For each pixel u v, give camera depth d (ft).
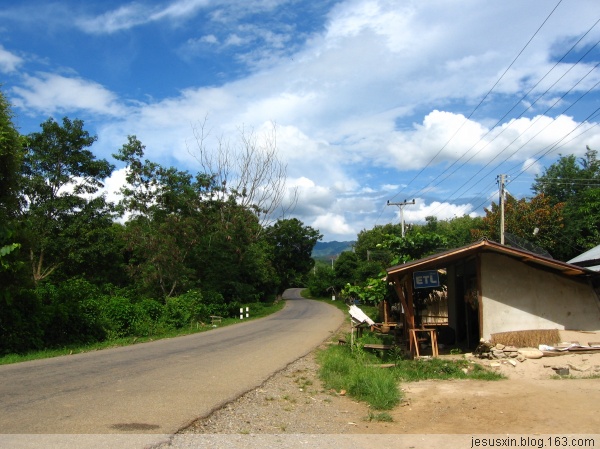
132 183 123.13
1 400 25.53
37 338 51.11
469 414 25.05
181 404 26.25
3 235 46.68
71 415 22.74
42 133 107.04
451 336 50.88
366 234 244.42
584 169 120.37
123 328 69.15
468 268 48.42
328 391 32.89
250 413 25.95
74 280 70.90
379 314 88.99
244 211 142.20
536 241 99.50
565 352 37.70
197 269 133.69
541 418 23.58
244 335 72.18
